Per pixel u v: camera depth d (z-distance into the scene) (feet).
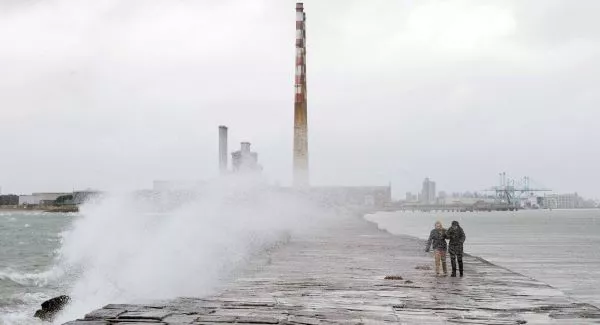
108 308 33.04
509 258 112.27
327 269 61.11
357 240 118.83
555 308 37.01
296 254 81.30
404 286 47.47
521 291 44.83
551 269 88.48
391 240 118.32
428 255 80.28
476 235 249.14
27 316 55.01
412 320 32.30
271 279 52.26
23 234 299.99
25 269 106.01
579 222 526.98
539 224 463.01
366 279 52.34
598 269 88.38
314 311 34.68
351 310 35.40
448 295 42.52
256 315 32.35
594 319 33.27
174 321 29.22
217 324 29.01
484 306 37.63
